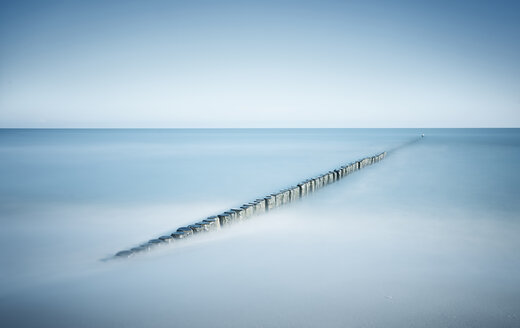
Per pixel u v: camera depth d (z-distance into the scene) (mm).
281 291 5414
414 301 5082
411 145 49312
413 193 14438
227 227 9094
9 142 63094
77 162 28125
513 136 83750
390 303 5031
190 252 7246
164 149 44312
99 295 5336
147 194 15352
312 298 5176
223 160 30188
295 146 50719
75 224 10398
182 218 11172
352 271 6188
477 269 6281
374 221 9906
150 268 6363
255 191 16250
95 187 17031
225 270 6246
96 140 73438
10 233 9383
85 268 6543
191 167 24938
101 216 11422
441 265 6484
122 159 30891
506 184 16359
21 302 5141
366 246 7621
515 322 4539
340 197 13781
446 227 9172
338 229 9078
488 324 4496
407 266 6430
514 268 6324
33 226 10148
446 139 67750
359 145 52719
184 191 16156
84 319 4656
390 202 12664
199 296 5254
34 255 7496
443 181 17484
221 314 4730
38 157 32656
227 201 14000
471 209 11352
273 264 6539
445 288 5508
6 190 16203
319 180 15961
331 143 59594
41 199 14219
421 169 22453
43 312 4844
